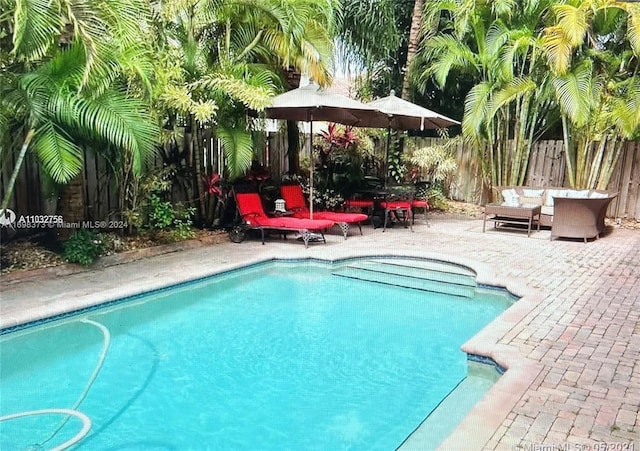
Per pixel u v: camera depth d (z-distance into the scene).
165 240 8.03
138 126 5.94
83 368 4.30
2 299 5.30
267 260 7.67
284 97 8.45
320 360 4.53
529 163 11.83
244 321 5.54
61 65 5.53
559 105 10.11
